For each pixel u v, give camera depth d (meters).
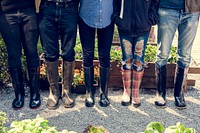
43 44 4.29
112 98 4.96
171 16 4.10
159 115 4.54
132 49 4.43
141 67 4.48
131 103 4.80
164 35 4.26
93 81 4.68
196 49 6.83
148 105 4.78
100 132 3.76
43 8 4.01
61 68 5.04
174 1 4.03
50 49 4.29
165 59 4.48
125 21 4.08
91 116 4.48
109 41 4.30
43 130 2.38
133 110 4.64
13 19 4.01
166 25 4.17
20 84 4.61
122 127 4.25
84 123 4.32
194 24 4.16
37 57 4.43
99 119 4.42
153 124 2.39
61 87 4.97
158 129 2.39
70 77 4.58
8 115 4.47
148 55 5.33
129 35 4.20
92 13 4.04
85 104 4.71
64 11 4.00
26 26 4.10
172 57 5.24
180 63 4.49
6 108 4.65
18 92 4.62
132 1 3.99
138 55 4.36
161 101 4.67
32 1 4.02
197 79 5.68
